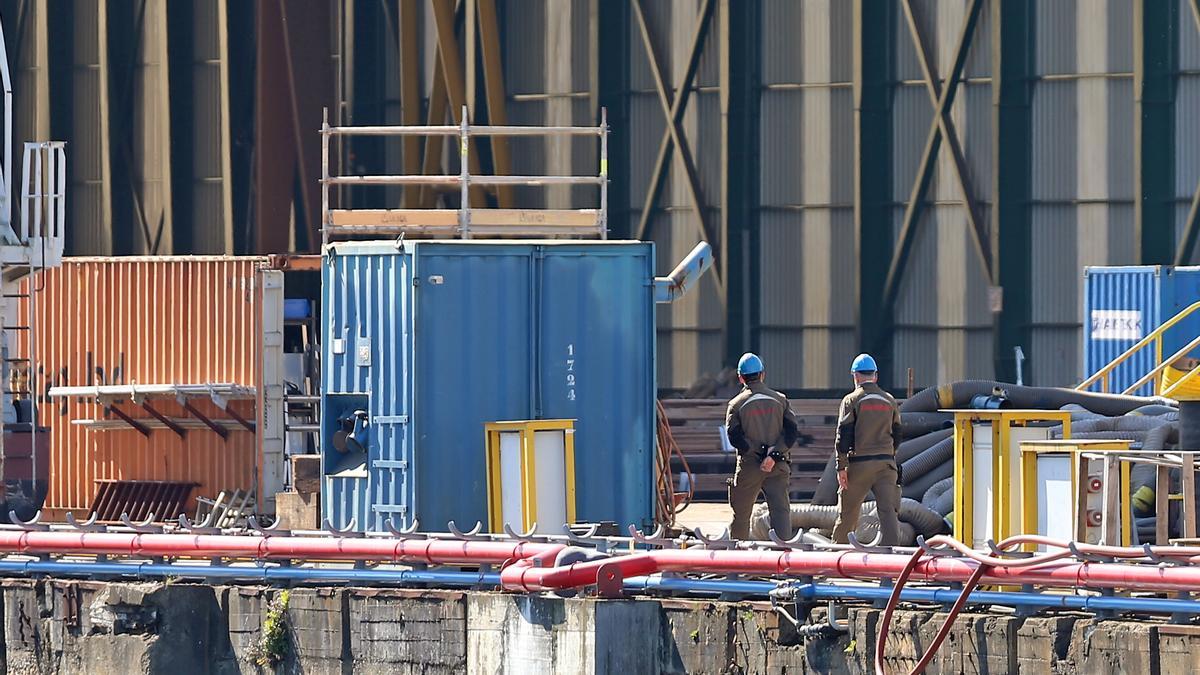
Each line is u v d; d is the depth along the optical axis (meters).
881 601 59.62
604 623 61.41
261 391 100.94
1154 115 150.62
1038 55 153.38
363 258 82.38
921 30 155.38
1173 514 74.06
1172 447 81.31
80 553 74.00
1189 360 107.62
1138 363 125.12
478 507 80.81
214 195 165.25
